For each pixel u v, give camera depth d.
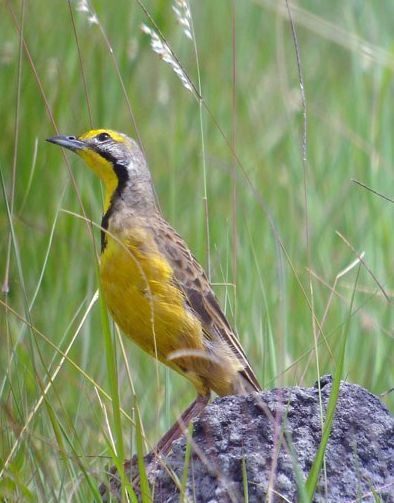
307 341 11.55
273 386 9.77
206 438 8.14
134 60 14.02
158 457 8.09
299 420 8.12
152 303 9.14
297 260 13.24
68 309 12.35
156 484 8.09
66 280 12.62
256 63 18.12
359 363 11.69
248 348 11.41
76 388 10.93
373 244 13.37
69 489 8.62
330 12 19.16
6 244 12.42
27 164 13.08
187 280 9.77
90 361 11.70
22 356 10.44
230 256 12.46
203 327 9.82
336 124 15.80
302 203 14.55
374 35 17.88
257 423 8.09
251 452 7.95
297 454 7.89
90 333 11.92
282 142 16.08
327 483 7.82
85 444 9.85
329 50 18.95
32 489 8.77
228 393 9.90
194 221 13.70
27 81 13.33
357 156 15.41
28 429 8.85
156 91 15.64
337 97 17.78
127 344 11.95
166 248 9.78
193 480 7.79
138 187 10.07
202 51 16.66
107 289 9.73
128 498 7.95
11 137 13.20
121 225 9.81
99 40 13.80
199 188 14.16
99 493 8.01
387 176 14.71
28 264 12.62
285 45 18.97
